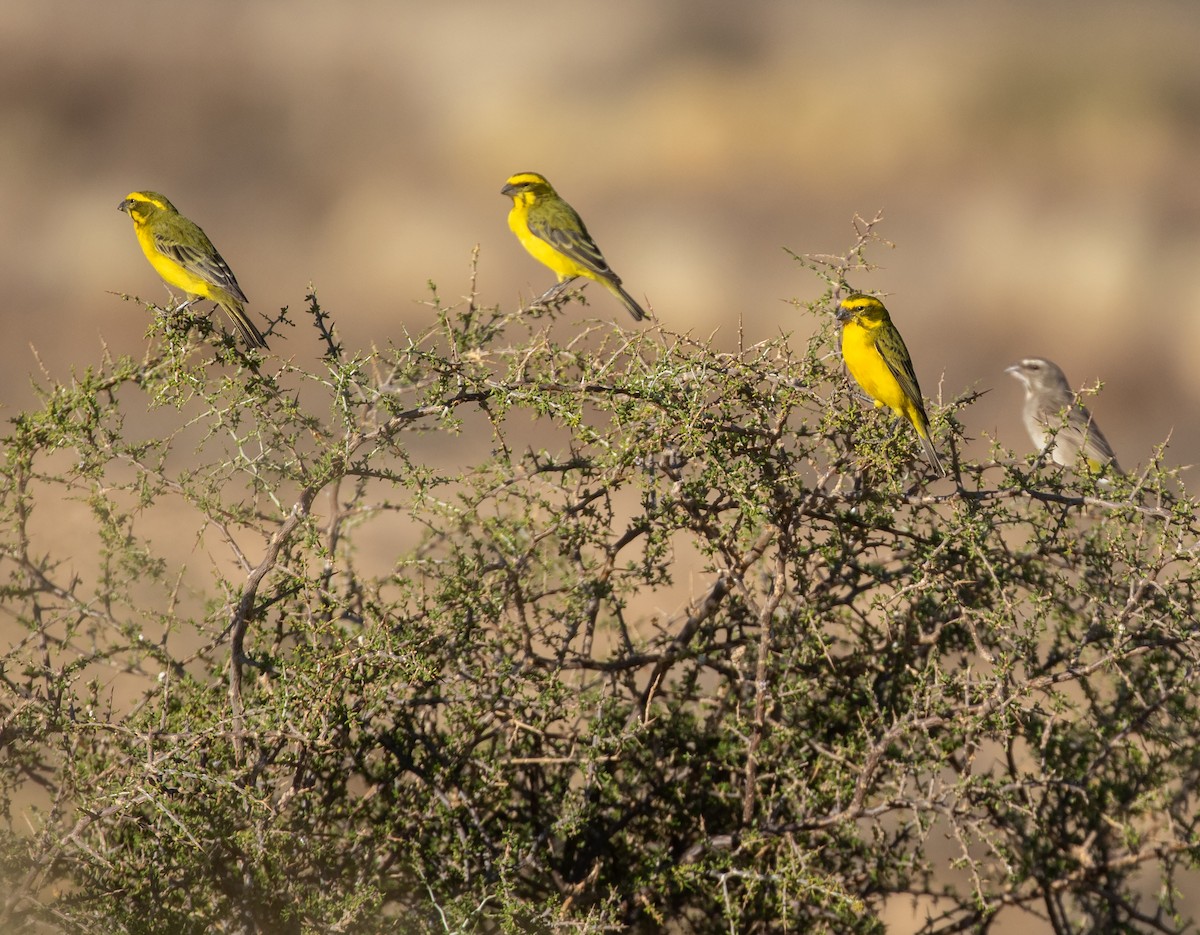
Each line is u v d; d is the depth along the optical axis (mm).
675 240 41125
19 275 36719
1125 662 11070
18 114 51312
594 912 10180
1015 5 66125
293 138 52469
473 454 22828
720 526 10750
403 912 10078
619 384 10438
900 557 11461
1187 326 36062
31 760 10438
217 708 10414
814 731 11219
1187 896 13766
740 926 10438
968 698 10102
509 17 60656
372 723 10445
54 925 9641
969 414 30578
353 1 61219
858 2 65062
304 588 10586
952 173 48969
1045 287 37781
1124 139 51406
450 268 39000
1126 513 10773
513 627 10688
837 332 11250
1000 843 10539
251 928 9625
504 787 10461
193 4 59406
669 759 11281
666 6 61312
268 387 10742
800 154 48812
